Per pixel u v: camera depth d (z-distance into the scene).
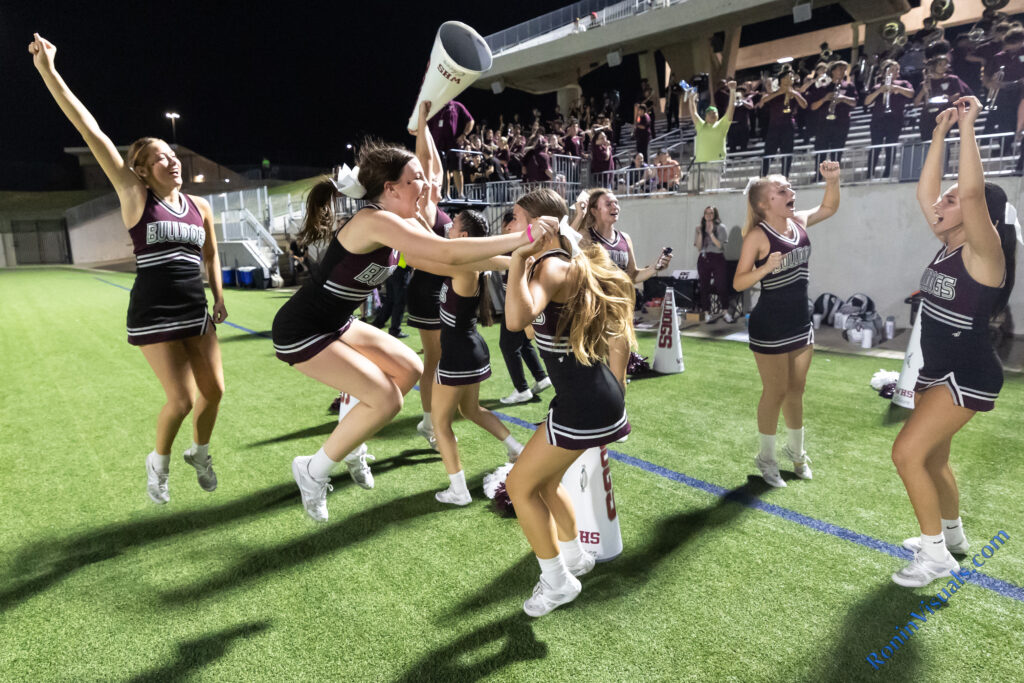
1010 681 1.95
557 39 18.53
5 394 5.70
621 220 10.63
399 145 2.39
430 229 2.65
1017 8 14.60
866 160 9.15
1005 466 3.64
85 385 6.00
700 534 2.95
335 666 2.09
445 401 3.21
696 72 17.38
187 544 2.94
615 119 16.94
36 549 2.91
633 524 3.06
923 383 2.45
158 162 2.80
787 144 9.95
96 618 2.38
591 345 2.08
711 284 8.95
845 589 2.48
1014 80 7.95
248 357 7.27
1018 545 2.77
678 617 2.32
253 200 21.53
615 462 3.86
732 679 1.99
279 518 3.20
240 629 2.30
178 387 2.91
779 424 4.55
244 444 4.32
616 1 17.95
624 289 2.21
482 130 15.66
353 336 2.57
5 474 3.80
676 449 4.08
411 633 2.26
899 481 3.51
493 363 6.98
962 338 2.28
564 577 2.26
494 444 4.29
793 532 2.95
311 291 2.37
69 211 30.50
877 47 16.30
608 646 2.16
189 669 2.09
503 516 3.17
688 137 14.47
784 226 3.22
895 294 7.98
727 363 6.54
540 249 1.93
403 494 3.47
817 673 2.01
